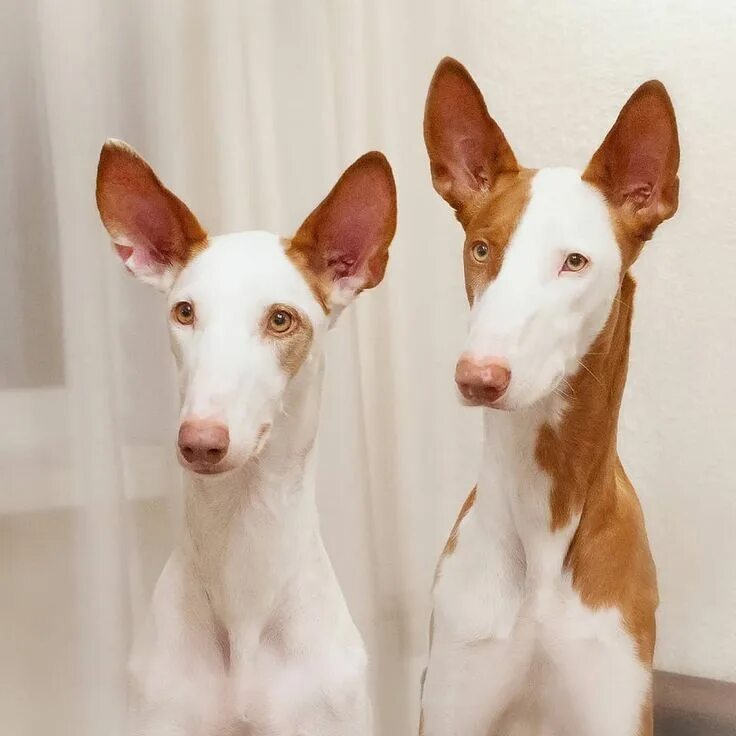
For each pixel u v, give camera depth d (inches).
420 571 70.4
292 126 62.2
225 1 59.4
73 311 55.7
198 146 60.2
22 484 57.9
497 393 40.2
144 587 59.9
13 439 57.6
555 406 46.2
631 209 47.4
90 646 58.0
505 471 48.1
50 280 56.8
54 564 58.4
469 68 70.0
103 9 56.2
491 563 48.6
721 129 66.7
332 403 64.2
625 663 47.4
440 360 70.2
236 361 39.5
